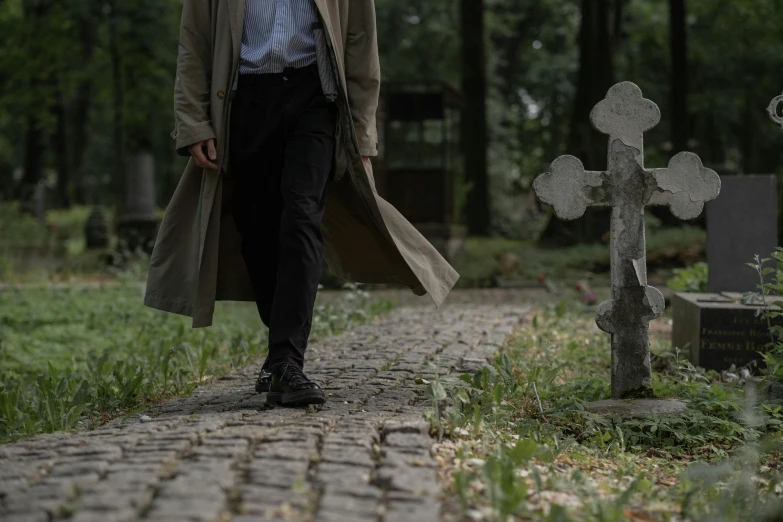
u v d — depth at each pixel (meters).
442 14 31.80
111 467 2.87
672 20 25.14
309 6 4.27
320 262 4.19
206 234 4.27
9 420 4.22
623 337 4.75
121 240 19.92
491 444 3.60
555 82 35.38
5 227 27.20
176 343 7.16
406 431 3.37
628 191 4.73
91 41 30.88
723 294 7.10
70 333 9.48
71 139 39.31
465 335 7.18
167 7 27.45
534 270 16.47
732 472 3.71
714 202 7.88
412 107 19.08
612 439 4.35
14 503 2.54
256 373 5.60
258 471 2.79
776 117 5.64
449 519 2.53
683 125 25.20
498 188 36.09
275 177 4.38
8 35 29.17
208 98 4.32
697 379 5.82
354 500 2.56
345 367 5.41
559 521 2.57
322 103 4.25
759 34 31.12
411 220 18.73
